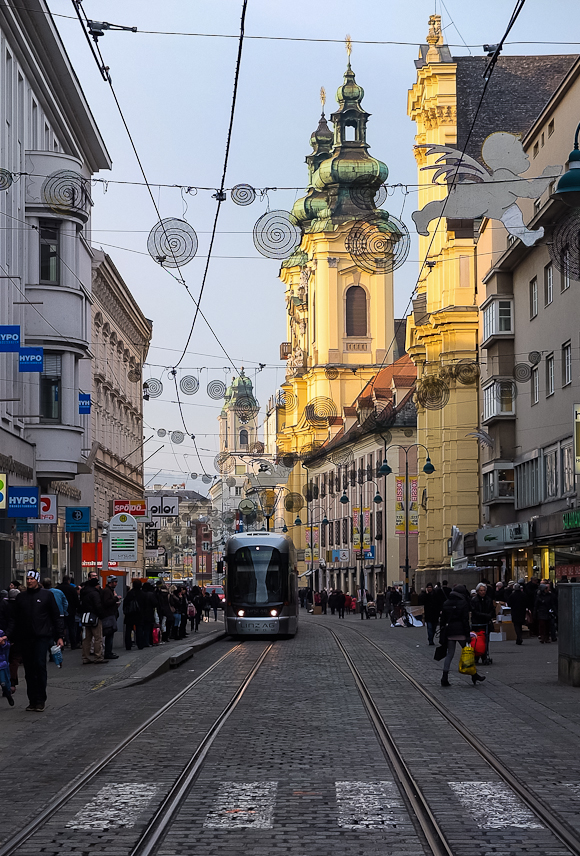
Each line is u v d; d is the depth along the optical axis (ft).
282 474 405.18
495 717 53.16
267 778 36.99
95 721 52.65
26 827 30.04
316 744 44.73
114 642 118.11
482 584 84.84
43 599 56.85
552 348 144.15
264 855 26.73
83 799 33.78
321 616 245.65
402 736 46.80
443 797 33.53
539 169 146.51
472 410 203.21
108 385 182.60
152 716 54.19
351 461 307.58
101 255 164.76
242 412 180.24
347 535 315.78
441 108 206.59
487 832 28.94
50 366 118.93
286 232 57.16
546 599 109.09
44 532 126.52
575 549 130.11
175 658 88.43
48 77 126.72
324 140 412.36
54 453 118.32
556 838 28.27
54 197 68.08
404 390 281.33
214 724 51.34
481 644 83.87
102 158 161.89
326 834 28.86
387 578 263.90
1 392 106.42
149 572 213.66
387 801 33.04
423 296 223.71
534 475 153.28
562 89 134.31
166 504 180.65
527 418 158.30
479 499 201.67
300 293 401.70
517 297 163.43
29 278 117.08
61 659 78.23
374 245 63.93
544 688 66.18
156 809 32.17
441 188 206.08
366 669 83.05
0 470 99.81
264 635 135.64
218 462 260.62
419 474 225.35
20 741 46.16
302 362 397.80
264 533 136.67
